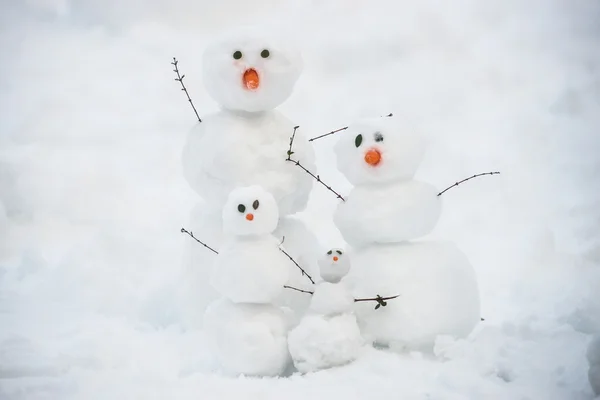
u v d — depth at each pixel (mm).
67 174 2539
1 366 1482
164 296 1735
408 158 1527
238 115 1612
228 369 1496
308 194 1646
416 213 1527
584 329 1525
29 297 1807
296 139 1621
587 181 2244
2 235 2178
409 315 1498
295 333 1487
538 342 1479
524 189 2258
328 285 1505
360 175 1538
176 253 2000
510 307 1752
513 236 2074
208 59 1598
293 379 1456
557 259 1893
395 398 1395
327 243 2104
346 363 1485
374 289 1508
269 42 1578
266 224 1494
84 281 1815
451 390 1405
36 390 1425
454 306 1514
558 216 2107
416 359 1495
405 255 1524
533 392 1388
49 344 1577
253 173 1575
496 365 1441
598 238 1946
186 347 1586
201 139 1596
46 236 2201
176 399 1404
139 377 1468
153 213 2354
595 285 1699
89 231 2242
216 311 1501
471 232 2127
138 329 1674
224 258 1494
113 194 2479
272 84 1581
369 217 1527
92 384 1443
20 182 2396
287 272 1503
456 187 2326
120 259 1939
